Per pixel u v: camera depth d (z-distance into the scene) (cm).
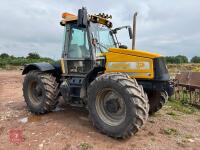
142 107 416
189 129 505
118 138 444
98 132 473
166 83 498
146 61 468
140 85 468
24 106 697
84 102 529
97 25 562
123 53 489
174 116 599
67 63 589
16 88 1072
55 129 489
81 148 405
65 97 558
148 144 423
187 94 784
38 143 429
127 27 634
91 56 533
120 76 447
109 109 465
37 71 618
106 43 573
